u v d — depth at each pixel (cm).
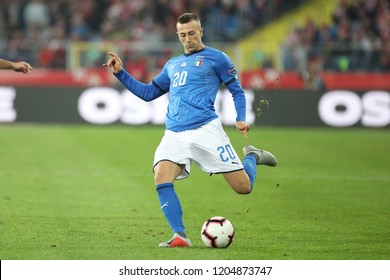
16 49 9500
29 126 8881
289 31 10806
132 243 3050
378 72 9538
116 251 2878
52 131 8350
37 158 6231
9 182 4988
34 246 2978
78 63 9575
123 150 6856
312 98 9112
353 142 7725
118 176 5338
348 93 9088
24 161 6041
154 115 9081
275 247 3028
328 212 4050
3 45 9512
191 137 2984
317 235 3341
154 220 3688
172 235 3266
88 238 3166
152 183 5041
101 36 11156
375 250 3014
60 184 4938
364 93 9075
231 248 2962
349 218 3859
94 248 2941
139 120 9075
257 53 9625
